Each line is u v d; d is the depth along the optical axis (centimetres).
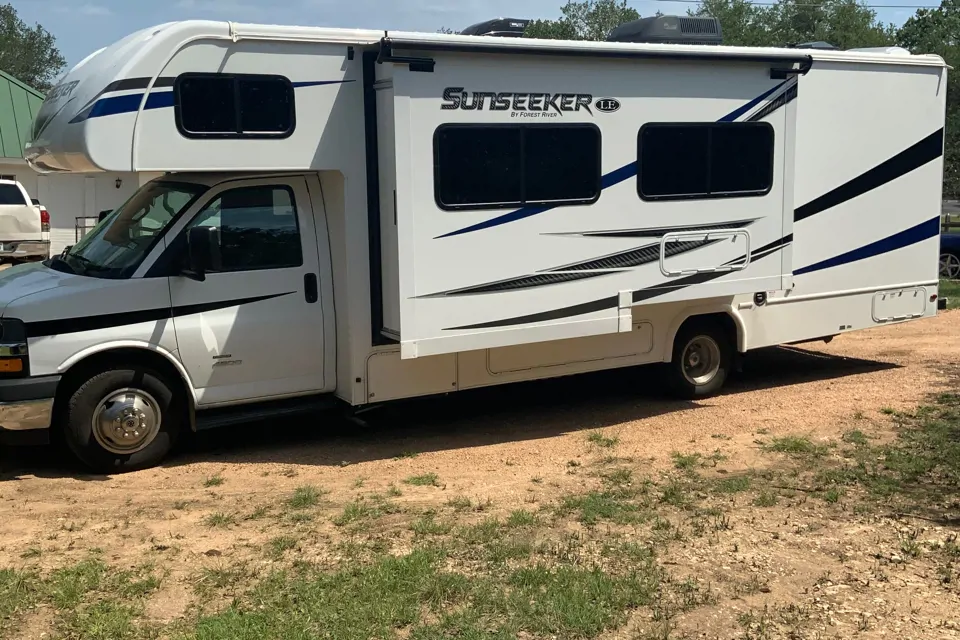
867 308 879
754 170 753
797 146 808
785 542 486
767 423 734
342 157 630
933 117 888
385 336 654
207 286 629
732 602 415
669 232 718
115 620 391
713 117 727
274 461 655
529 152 650
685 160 719
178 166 579
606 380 911
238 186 639
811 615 402
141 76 562
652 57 683
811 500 550
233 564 458
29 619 397
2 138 2375
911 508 532
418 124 608
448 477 612
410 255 615
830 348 1056
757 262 765
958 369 914
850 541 486
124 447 616
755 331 823
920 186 890
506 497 566
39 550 477
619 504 545
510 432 733
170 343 618
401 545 483
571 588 422
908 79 864
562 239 671
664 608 408
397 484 596
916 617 400
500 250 648
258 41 591
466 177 629
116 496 571
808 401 804
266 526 516
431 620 396
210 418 644
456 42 609
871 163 854
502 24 714
